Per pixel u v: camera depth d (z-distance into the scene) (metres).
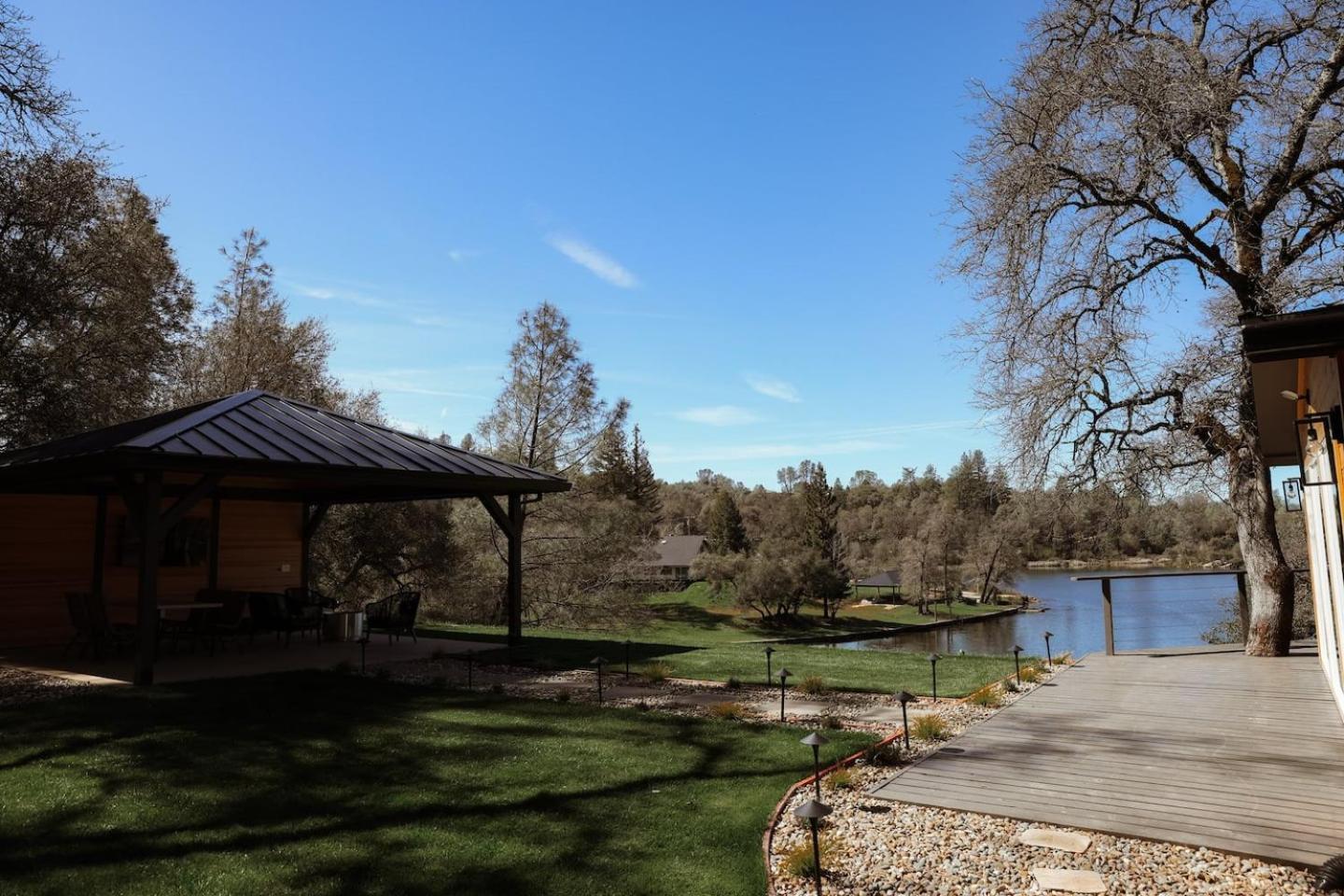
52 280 14.27
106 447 8.77
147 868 3.52
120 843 3.82
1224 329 9.76
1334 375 3.95
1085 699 7.10
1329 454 4.89
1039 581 63.66
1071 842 3.65
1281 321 3.07
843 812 4.21
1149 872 3.31
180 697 7.43
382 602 12.46
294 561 14.62
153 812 4.25
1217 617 26.89
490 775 4.95
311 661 10.16
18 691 7.88
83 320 15.41
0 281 13.49
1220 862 3.38
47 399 14.73
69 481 10.91
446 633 14.16
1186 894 3.09
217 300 23.16
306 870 3.50
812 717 6.69
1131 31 10.12
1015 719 6.33
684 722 6.42
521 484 11.84
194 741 5.79
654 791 4.61
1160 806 4.07
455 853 3.69
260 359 22.64
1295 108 9.23
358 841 3.84
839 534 63.12
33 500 11.55
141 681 8.21
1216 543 25.83
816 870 3.16
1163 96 8.95
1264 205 9.41
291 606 11.55
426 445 12.05
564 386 23.30
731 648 11.89
